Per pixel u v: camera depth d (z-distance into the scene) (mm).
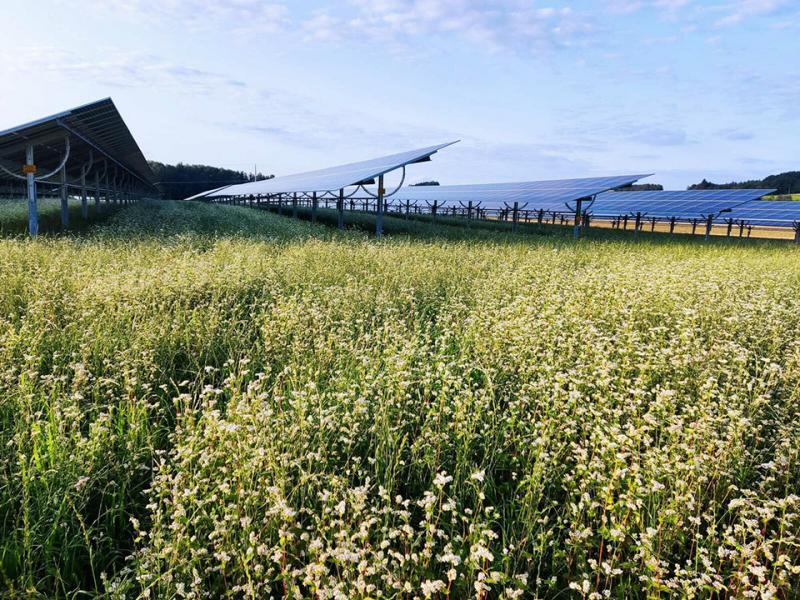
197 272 8133
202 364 5398
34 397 4117
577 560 2918
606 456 3471
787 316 7477
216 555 2486
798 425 4277
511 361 5258
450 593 2678
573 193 23031
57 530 2889
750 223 35156
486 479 3533
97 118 16391
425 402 4297
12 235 14719
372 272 9852
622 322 6801
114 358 4977
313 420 3895
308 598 2375
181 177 126250
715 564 2996
